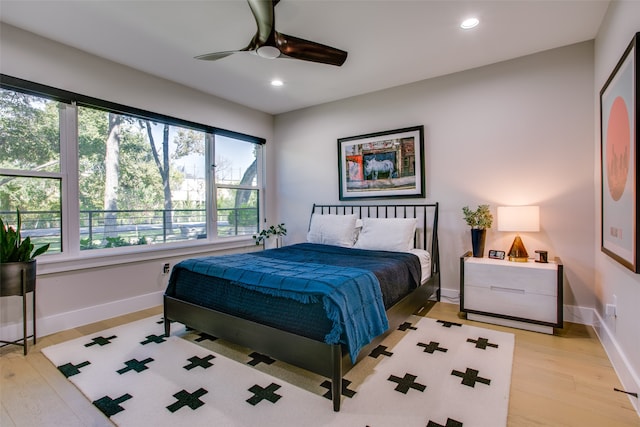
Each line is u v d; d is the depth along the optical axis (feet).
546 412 5.32
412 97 11.84
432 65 10.40
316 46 7.80
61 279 8.97
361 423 5.09
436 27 8.20
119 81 10.09
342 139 13.47
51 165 8.91
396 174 12.22
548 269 8.43
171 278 8.54
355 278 6.51
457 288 11.10
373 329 6.41
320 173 14.35
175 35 8.54
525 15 7.70
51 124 8.91
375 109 12.69
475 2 7.20
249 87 12.19
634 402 5.51
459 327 8.95
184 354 7.47
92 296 9.57
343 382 6.23
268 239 15.31
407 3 7.22
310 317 5.98
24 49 8.20
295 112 15.07
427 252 10.92
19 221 7.76
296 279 6.36
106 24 7.98
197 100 12.38
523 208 9.12
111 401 5.69
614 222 6.62
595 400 5.65
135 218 10.95
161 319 9.80
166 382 6.30
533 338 8.18
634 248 5.38
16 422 5.18
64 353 7.52
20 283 7.46
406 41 8.87
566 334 8.41
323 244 12.23
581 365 6.84
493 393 5.83
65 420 5.22
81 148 9.60
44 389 6.08
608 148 7.04
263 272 6.99
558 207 9.47
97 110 9.87
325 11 7.46
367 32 8.41
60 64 8.84
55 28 8.14
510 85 10.08
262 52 7.54
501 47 9.29
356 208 13.33
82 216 9.68
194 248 12.31
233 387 6.13
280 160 15.71
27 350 7.63
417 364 6.90
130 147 10.77
